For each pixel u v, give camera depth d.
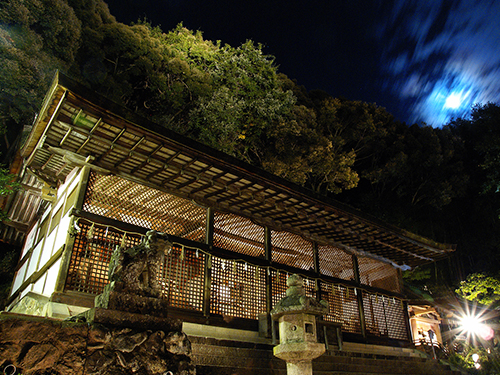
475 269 26.05
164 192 8.83
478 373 13.46
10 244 14.69
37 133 7.20
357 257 13.39
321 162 21.19
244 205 9.98
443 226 27.16
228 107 18.28
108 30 17.58
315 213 10.56
